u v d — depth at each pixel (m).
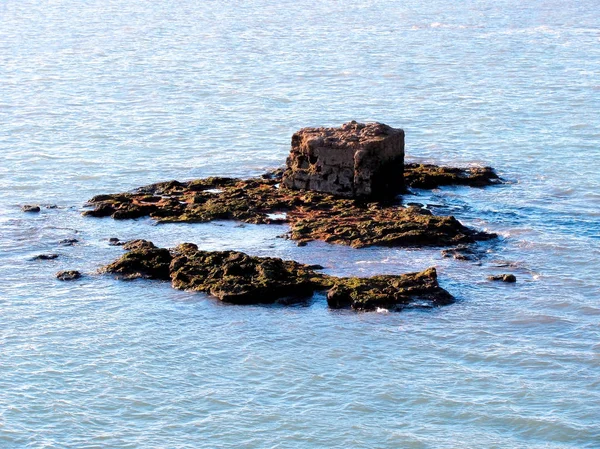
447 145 78.12
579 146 77.31
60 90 102.25
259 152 75.75
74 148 76.44
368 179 60.38
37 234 56.41
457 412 38.66
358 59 127.06
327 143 60.88
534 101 95.56
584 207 62.25
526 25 172.75
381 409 38.84
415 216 57.38
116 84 106.38
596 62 122.81
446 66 120.19
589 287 49.66
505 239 56.00
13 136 80.19
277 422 38.00
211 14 198.62
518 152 75.75
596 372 41.47
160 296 48.03
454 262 52.09
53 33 160.88
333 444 36.75
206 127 84.31
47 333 44.44
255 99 97.31
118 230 56.97
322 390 40.09
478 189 65.62
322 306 46.91
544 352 43.03
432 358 42.53
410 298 47.41
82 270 51.19
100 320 45.69
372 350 43.06
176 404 39.12
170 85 105.69
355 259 52.28
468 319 45.84
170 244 54.69
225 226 57.31
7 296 48.09
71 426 37.56
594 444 36.78
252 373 41.31
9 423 37.59
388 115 89.94
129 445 36.53
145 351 42.94
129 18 189.38
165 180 67.94
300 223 56.69
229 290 47.56
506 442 36.88
